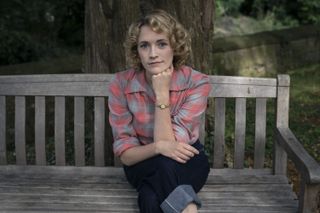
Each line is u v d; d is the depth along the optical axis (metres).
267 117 4.70
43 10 7.57
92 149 3.60
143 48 2.36
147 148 2.32
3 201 2.50
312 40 6.74
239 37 6.37
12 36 6.84
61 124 2.83
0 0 7.27
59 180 2.76
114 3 3.04
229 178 2.79
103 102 2.81
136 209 2.45
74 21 8.15
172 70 2.43
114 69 3.12
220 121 2.84
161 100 2.33
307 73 6.37
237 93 2.80
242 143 2.85
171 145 2.27
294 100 5.38
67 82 2.80
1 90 2.80
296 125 4.63
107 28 3.10
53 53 7.34
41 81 2.80
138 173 2.38
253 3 9.79
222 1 9.60
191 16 3.13
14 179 2.76
